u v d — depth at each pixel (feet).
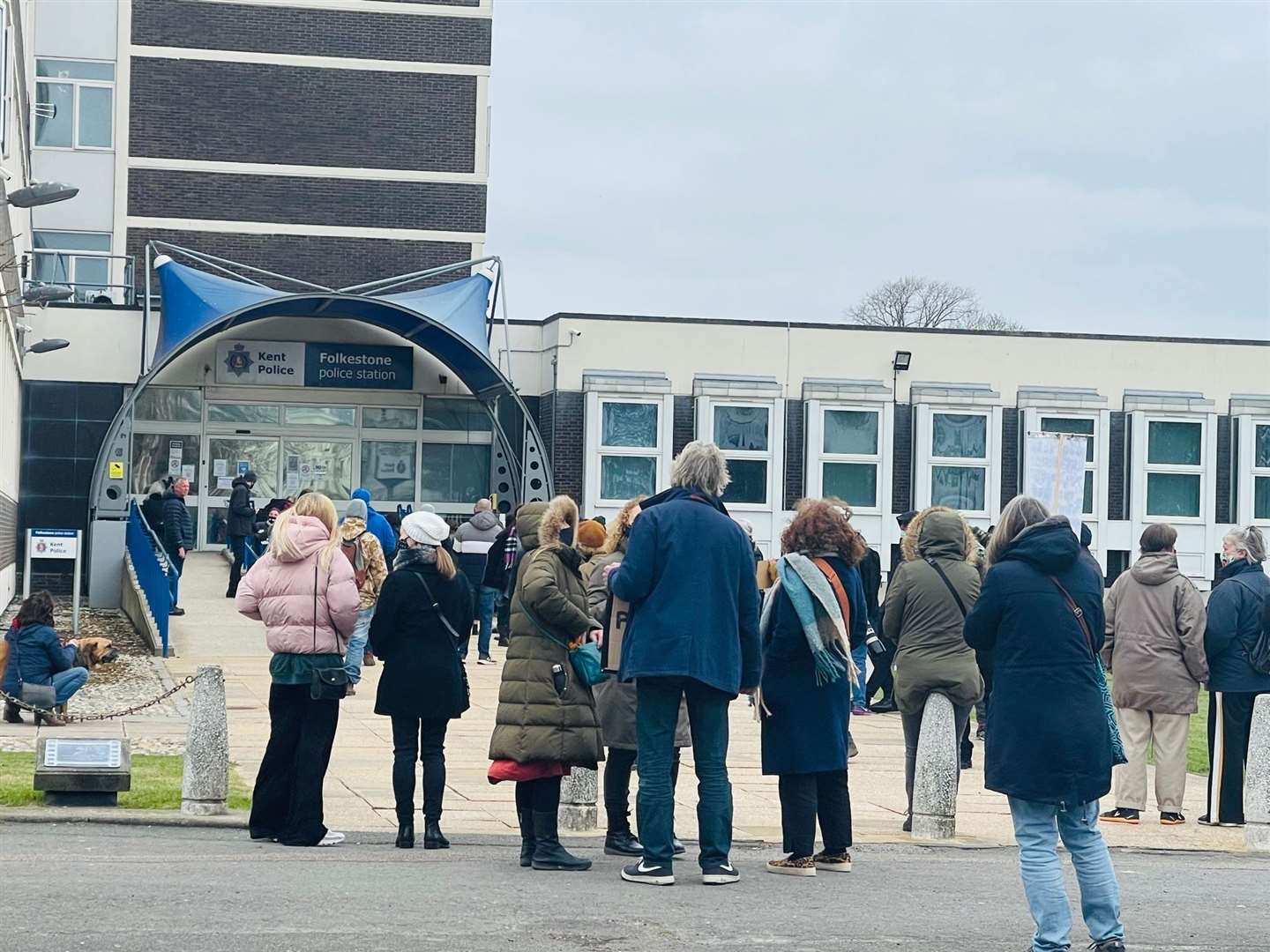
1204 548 115.34
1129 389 116.06
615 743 31.37
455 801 38.14
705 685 27.61
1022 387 114.93
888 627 35.73
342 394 113.70
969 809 40.27
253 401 112.57
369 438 113.91
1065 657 22.75
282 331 111.96
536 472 104.42
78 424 109.60
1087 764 22.43
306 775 31.42
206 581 97.76
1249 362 117.50
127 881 26.27
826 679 29.27
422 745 31.68
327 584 30.99
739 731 54.29
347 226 121.39
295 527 31.19
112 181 119.14
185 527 86.07
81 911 23.58
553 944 22.47
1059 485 59.41
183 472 111.24
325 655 30.96
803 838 29.81
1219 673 39.19
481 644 73.26
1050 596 22.88
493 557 71.92
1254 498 116.47
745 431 111.34
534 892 26.61
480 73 122.93
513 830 34.17
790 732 29.63
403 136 122.21
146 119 119.55
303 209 120.88
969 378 114.52
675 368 111.65
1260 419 116.06
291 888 26.16
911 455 113.60
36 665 48.98
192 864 28.60
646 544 27.66
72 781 34.37
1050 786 22.36
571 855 29.63
